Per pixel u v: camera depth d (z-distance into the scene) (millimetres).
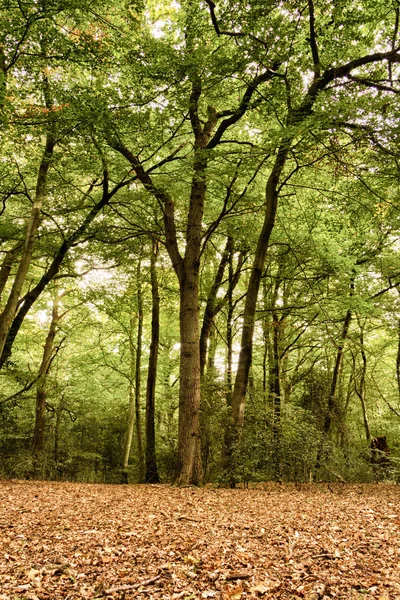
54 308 21172
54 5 9414
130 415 22469
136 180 14500
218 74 10352
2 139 10969
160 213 15461
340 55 11469
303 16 11375
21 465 17812
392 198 12969
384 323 17953
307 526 6266
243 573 4352
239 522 6531
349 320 17875
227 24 10711
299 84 10977
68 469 24359
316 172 13070
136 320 22359
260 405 12938
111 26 10438
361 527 6199
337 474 10883
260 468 10992
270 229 12711
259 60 10266
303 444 10984
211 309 16594
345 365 25812
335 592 3922
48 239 15281
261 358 25484
